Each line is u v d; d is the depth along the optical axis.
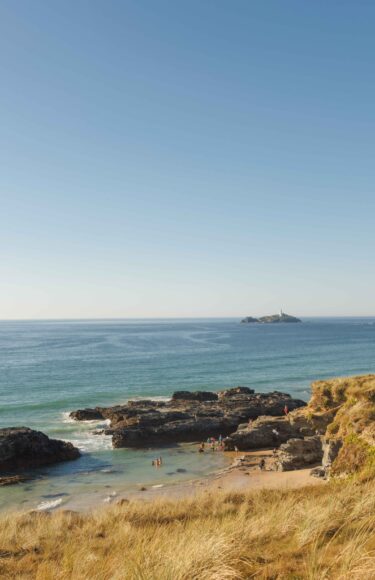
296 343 188.25
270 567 8.31
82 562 10.28
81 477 39.03
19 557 12.82
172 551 8.88
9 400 72.69
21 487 36.38
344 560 7.30
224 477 36.53
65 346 177.00
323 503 13.66
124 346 175.12
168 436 51.53
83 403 71.12
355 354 141.75
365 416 25.30
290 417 48.72
